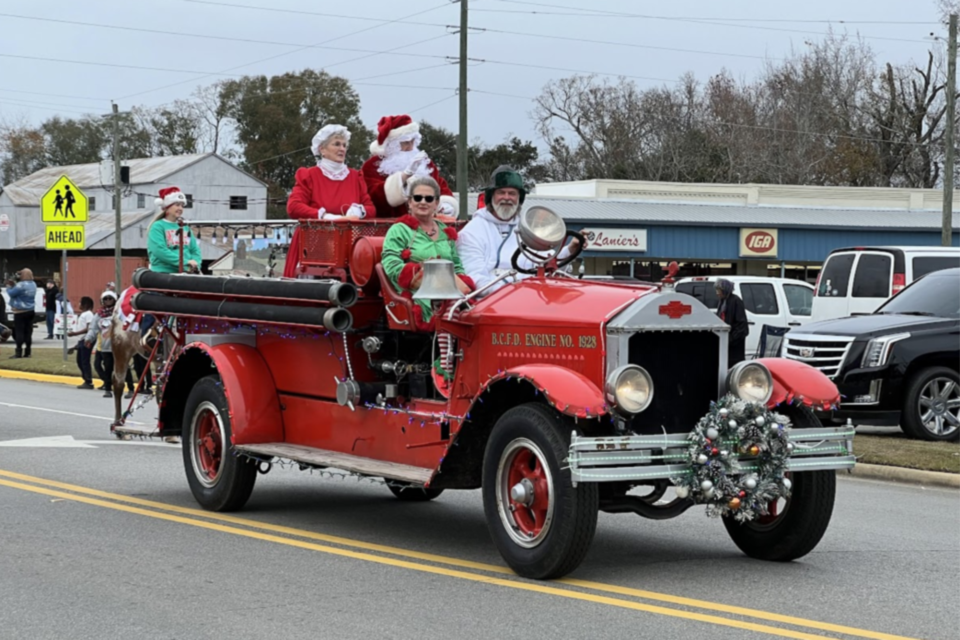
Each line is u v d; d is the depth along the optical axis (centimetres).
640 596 733
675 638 641
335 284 897
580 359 769
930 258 2036
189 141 10038
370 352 916
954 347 1598
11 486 1164
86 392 2388
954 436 1598
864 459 1388
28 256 7888
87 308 2505
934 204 5822
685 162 7888
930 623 680
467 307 850
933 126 7581
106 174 7069
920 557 876
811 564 843
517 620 677
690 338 780
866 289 2080
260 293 984
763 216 5369
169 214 1209
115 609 707
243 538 925
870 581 789
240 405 1009
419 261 896
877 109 7725
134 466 1317
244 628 663
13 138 10931
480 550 884
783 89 7969
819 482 811
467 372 846
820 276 2183
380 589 755
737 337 1886
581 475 720
